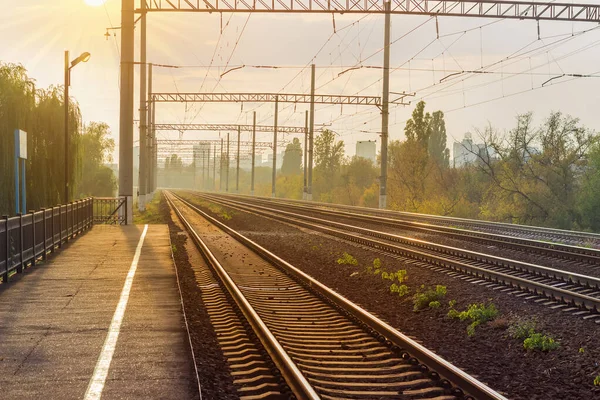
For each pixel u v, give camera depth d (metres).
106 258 18.19
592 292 13.79
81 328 9.42
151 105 74.06
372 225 35.12
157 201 82.56
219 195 104.75
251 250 23.78
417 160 64.44
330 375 8.03
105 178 69.56
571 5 27.48
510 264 17.31
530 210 50.38
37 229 17.02
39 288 13.00
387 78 48.28
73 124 36.09
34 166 33.69
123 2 31.89
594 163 46.41
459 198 59.62
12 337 8.84
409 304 13.30
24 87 33.38
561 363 8.73
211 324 10.73
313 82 66.38
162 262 17.34
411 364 8.58
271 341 8.82
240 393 7.10
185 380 6.97
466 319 11.51
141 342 8.62
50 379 6.93
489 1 27.47
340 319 11.73
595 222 47.22
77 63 28.11
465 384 7.35
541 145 52.03
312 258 21.44
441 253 20.95
